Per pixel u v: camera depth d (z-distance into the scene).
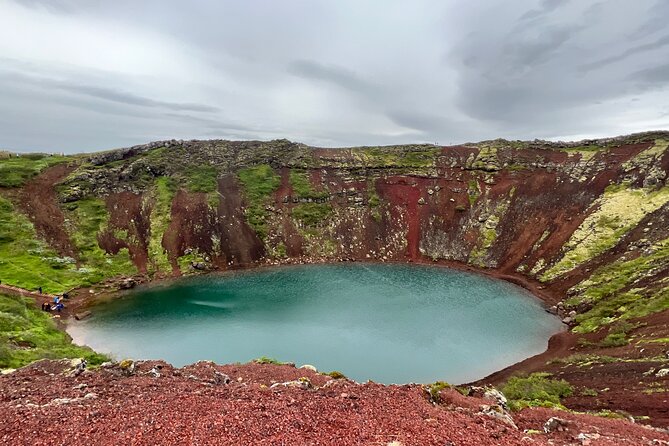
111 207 100.38
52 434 13.99
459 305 69.94
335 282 84.31
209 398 18.09
